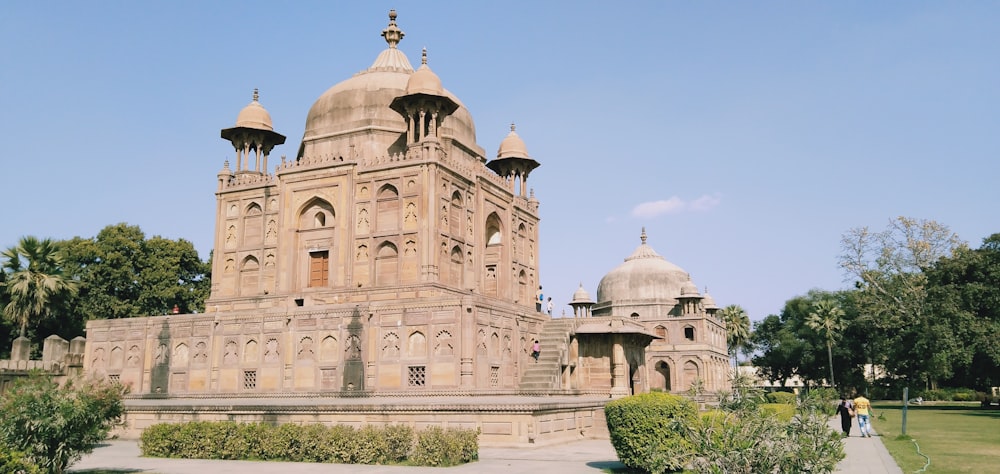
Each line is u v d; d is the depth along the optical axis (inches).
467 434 879.7
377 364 1457.9
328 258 1723.7
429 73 1712.6
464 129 1972.2
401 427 900.6
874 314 2628.0
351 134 1852.9
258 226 1820.9
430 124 1695.4
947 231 2615.7
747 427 498.9
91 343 1763.0
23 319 1803.6
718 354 2947.8
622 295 3122.5
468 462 864.9
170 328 1674.5
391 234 1643.7
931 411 2325.3
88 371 1742.1
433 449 844.0
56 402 747.4
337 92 1924.2
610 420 792.9
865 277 2652.6
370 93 1888.5
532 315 1697.8
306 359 1521.9
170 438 970.7
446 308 1418.6
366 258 1667.1
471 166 1950.1
